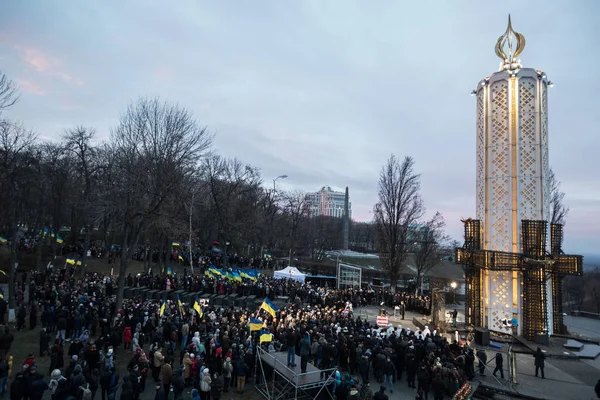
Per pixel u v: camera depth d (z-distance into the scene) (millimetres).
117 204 28719
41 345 17219
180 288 33781
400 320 30156
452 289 40531
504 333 24422
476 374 17812
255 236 58656
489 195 26219
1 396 12875
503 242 25359
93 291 26938
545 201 25281
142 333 18938
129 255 27188
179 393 12930
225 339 16656
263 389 15570
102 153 39750
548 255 23641
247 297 31344
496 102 26406
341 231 104438
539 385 16750
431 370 15531
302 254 77188
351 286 40500
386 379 17156
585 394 15789
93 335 20156
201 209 50625
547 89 26219
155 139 30344
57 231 42469
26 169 34312
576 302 66500
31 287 25781
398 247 38812
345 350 17609
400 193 38438
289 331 15508
